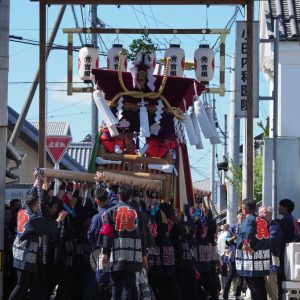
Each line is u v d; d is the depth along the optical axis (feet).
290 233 59.11
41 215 46.32
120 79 57.52
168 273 53.26
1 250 48.34
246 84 68.03
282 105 83.92
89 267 51.78
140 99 58.54
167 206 54.13
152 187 53.47
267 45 90.84
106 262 43.93
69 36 67.56
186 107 59.41
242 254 55.01
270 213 57.00
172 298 54.13
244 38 68.74
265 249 54.85
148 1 61.41
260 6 95.66
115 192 48.16
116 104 58.39
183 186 60.64
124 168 58.59
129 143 59.21
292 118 83.76
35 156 124.36
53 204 48.75
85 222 51.72
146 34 61.46
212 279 64.95
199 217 63.62
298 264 56.18
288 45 83.56
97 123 98.22
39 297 47.29
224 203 148.15
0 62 48.26
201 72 68.23
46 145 66.39
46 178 47.78
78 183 51.42
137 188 51.60
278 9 88.02
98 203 45.88
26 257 45.88
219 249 86.58
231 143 101.50
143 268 46.34
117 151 58.54
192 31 66.44
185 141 62.23
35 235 46.01
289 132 83.87
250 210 55.31
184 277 57.98
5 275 51.49
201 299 61.11
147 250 50.98
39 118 61.98
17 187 105.50
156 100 58.80
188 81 58.03
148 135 57.00
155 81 58.08
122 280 44.24
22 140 124.16
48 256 49.80
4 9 48.32
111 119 56.34
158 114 58.80
